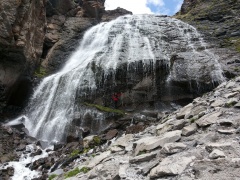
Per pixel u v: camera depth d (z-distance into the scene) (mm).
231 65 17906
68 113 15656
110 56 19922
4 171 10195
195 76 16922
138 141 7555
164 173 4941
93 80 17125
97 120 14578
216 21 28703
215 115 7031
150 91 16953
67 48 25016
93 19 29906
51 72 21531
